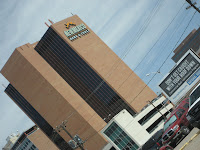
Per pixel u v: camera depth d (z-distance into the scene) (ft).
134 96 312.71
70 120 313.94
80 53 312.29
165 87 135.23
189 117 57.41
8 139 521.65
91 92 315.37
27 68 322.34
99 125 307.17
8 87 356.18
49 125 341.82
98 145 304.09
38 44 329.11
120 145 178.09
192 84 128.88
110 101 312.91
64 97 309.01
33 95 329.31
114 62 320.50
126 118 182.09
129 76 318.86
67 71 320.50
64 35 317.63
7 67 338.75
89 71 314.76
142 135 183.52
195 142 52.24
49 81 312.71
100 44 327.26
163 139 67.05
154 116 205.87
